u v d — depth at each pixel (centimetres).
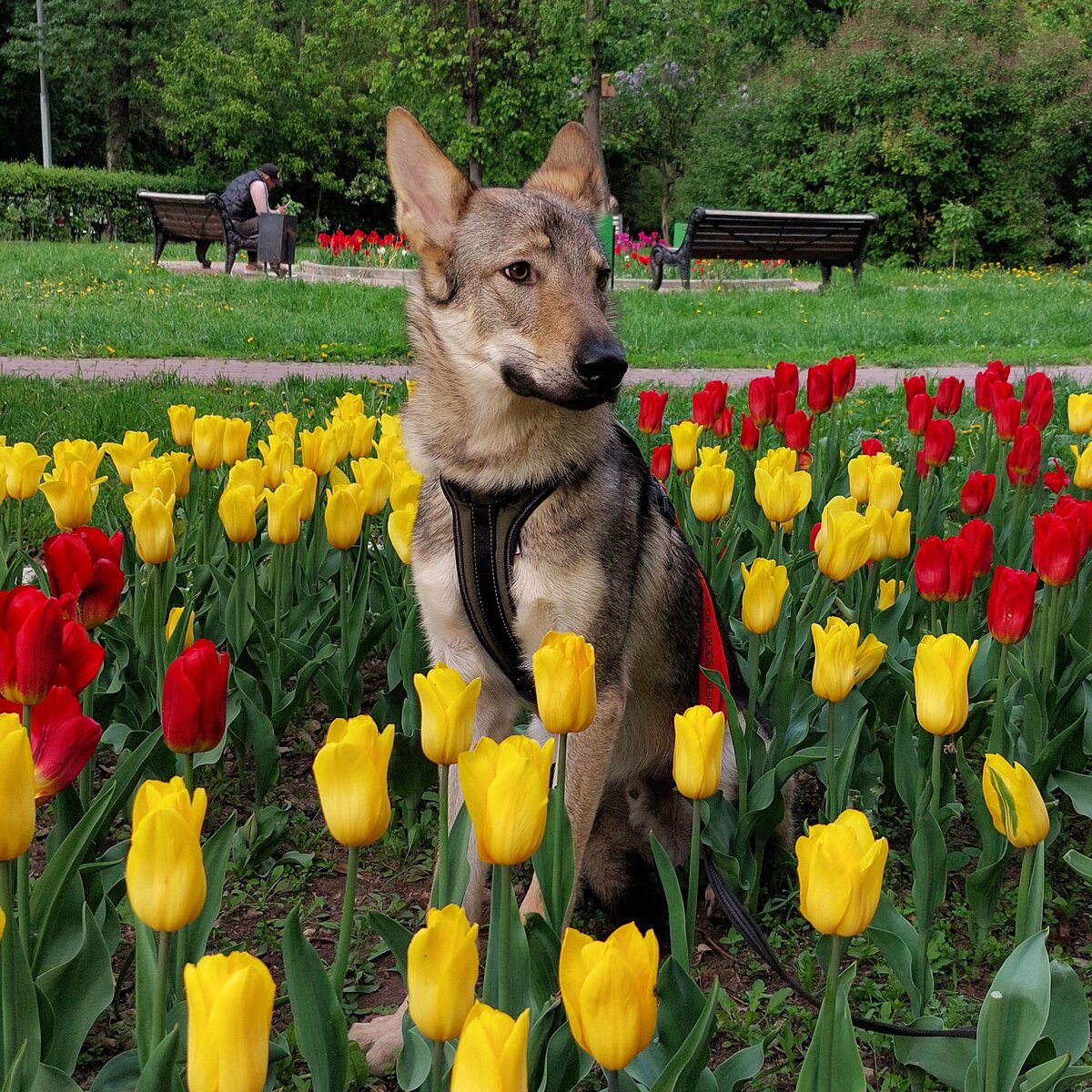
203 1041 127
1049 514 349
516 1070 124
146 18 4303
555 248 345
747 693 378
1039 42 3141
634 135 4241
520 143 2930
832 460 544
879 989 295
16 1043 190
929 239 3075
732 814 318
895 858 359
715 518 416
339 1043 193
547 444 314
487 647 324
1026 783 213
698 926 332
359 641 398
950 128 3027
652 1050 214
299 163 4203
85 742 185
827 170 3111
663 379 1188
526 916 215
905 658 384
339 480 465
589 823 312
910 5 3128
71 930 225
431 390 345
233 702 369
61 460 408
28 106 4897
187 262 2366
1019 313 1798
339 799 170
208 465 446
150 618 369
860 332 1559
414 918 329
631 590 328
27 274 1975
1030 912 227
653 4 3344
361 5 3859
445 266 354
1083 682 360
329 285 1880
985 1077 207
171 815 152
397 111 362
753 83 3469
